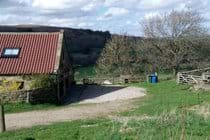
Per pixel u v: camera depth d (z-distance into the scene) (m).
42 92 34.47
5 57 39.91
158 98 34.59
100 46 115.69
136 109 28.02
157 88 44.62
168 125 16.81
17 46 41.72
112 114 26.52
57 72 37.31
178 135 14.50
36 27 117.38
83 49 111.06
